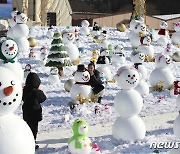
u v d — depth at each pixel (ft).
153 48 83.05
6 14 122.83
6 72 21.54
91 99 44.32
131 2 203.41
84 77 43.24
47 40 87.15
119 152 29.73
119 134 32.07
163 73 52.95
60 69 60.39
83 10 195.11
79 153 28.40
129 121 31.94
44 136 34.12
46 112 40.78
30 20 126.82
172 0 212.84
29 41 79.46
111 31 101.40
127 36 98.37
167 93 51.29
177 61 76.64
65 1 156.15
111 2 203.10
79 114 40.27
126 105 31.55
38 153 29.63
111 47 76.64
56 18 150.92
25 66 61.77
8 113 21.56
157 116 41.55
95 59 66.90
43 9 138.31
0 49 48.19
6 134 20.94
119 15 162.40
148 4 214.28
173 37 94.79
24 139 21.42
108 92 50.55
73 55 67.97
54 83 54.95
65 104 43.98
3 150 20.70
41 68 63.52
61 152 29.45
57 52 62.64
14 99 21.21
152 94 50.26
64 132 35.50
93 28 96.58
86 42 87.76
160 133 34.88
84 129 28.66
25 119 29.37
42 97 29.63
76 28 100.48
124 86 32.24
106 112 41.27
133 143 31.53
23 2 127.75
